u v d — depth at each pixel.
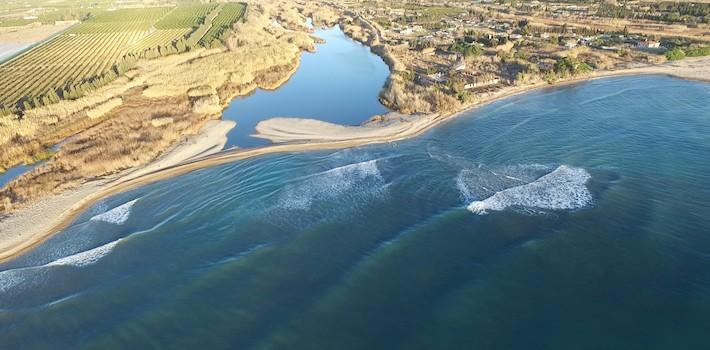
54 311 45.25
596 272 44.66
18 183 68.38
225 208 59.75
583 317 40.06
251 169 69.56
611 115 81.75
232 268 48.91
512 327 39.66
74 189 66.75
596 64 113.38
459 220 53.44
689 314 39.53
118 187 67.19
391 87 99.69
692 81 99.25
